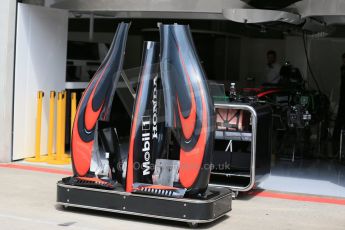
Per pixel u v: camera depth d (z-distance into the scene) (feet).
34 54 30.99
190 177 19.20
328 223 20.43
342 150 34.91
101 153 20.67
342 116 40.47
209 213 18.92
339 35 42.60
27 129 30.99
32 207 21.17
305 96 35.45
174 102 19.44
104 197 19.92
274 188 26.37
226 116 25.04
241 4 27.89
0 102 29.73
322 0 26.78
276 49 48.26
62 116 30.78
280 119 33.27
